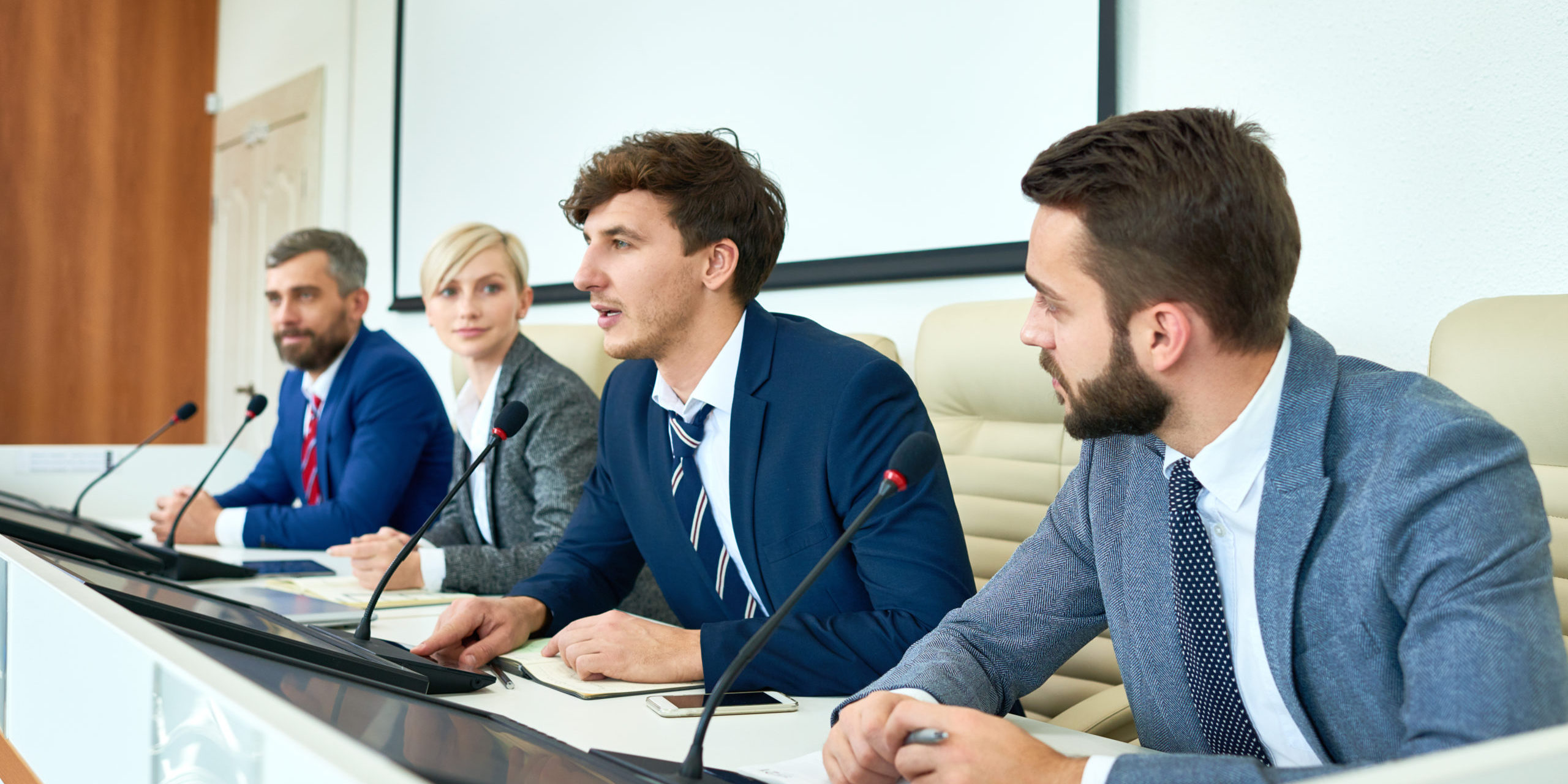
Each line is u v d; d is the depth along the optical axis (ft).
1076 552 3.12
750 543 3.90
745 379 3.90
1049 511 3.27
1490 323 3.67
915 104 7.35
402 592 5.07
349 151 14.17
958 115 7.09
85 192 17.34
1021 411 5.63
